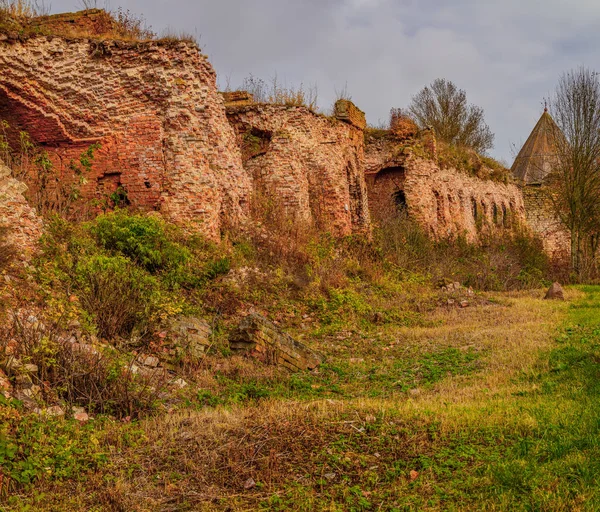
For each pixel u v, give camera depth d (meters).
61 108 18.08
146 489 6.35
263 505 6.05
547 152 58.69
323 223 25.33
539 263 34.00
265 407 8.72
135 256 14.34
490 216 46.38
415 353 13.12
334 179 26.30
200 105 18.53
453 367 11.70
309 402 9.02
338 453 7.04
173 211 17.86
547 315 17.45
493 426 7.60
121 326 11.34
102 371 8.90
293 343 12.23
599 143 34.91
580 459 6.41
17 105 17.84
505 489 5.98
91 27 20.61
